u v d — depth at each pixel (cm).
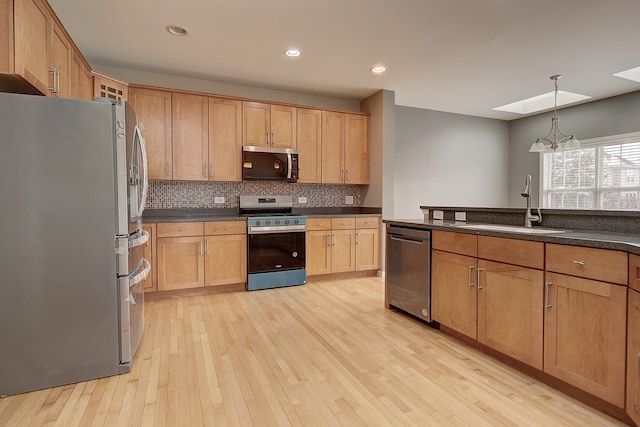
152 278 331
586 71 376
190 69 367
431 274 258
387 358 213
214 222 354
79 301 183
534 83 418
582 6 246
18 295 172
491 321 209
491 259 208
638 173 446
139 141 222
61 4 241
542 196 563
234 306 317
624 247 142
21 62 167
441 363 207
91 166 183
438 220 312
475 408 161
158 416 155
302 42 304
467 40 301
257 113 400
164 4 243
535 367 183
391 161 446
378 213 448
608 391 150
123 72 363
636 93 446
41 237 175
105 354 189
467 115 577
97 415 155
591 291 156
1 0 160
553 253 173
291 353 220
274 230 379
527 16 260
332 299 341
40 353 176
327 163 441
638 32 286
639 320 137
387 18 263
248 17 261
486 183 596
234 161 389
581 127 509
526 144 589
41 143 174
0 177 168
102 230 186
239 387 179
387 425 149
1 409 159
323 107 439
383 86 426
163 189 387
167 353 219
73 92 254
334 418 154
